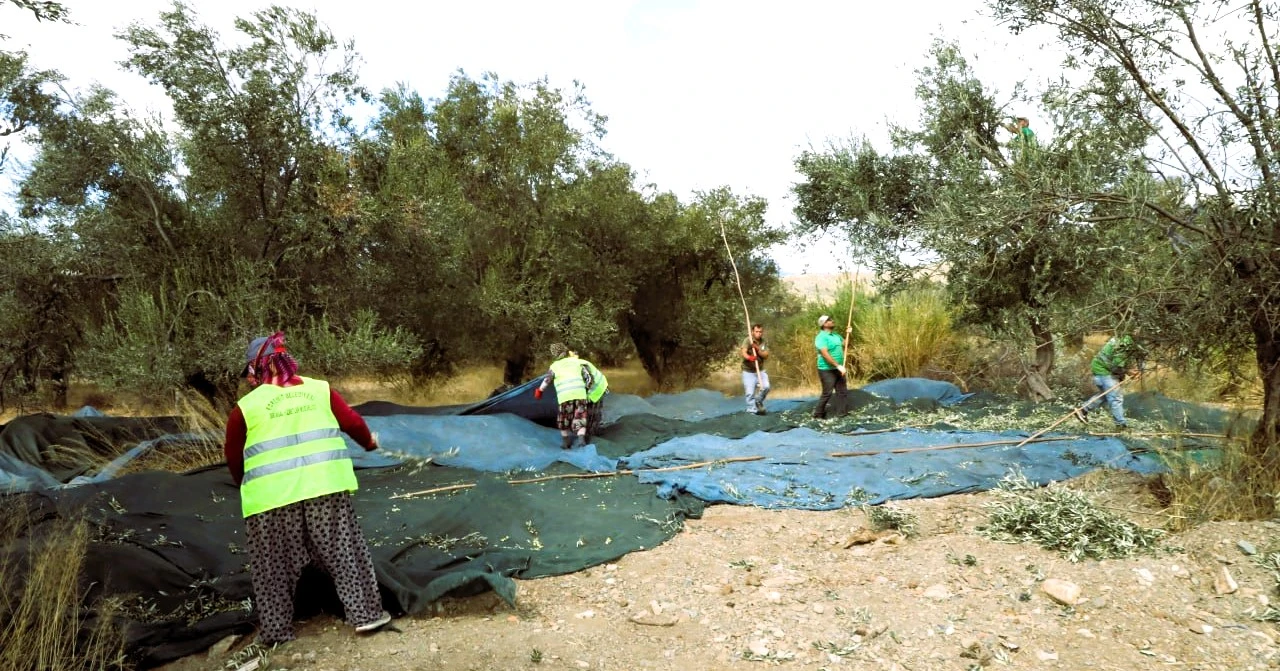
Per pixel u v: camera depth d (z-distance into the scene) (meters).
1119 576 4.45
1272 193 4.90
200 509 6.33
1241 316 5.29
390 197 11.60
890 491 6.82
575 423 9.32
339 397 4.32
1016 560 4.84
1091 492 6.21
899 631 4.01
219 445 8.70
